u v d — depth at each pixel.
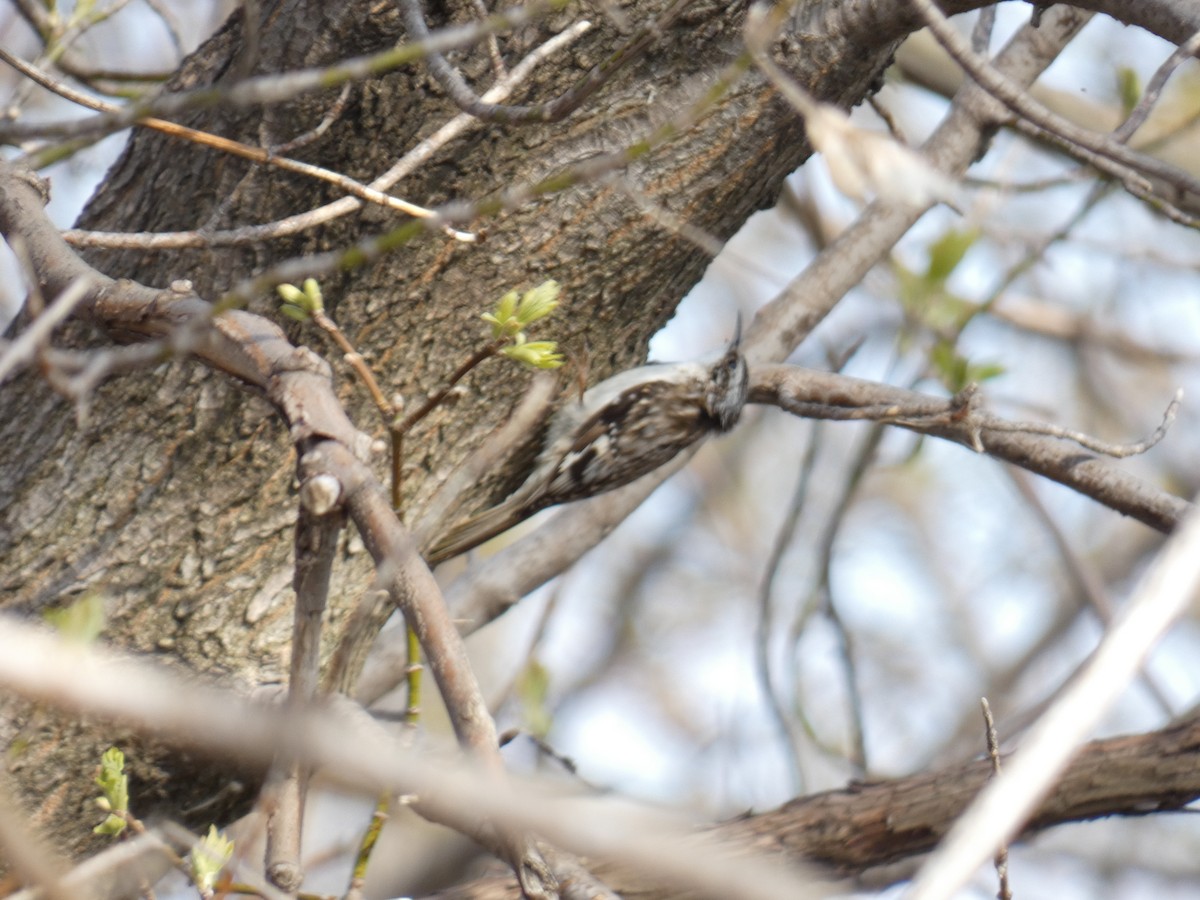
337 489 4.05
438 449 6.52
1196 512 3.37
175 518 6.19
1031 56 8.97
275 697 6.01
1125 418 15.69
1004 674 15.87
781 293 9.42
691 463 17.67
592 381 7.04
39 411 6.39
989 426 6.59
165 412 6.20
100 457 6.22
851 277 9.14
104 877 6.27
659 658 16.88
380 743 5.31
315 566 4.25
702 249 6.64
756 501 17.62
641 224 6.30
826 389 8.02
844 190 3.43
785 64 6.07
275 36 6.19
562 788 6.23
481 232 5.62
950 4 6.02
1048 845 13.82
